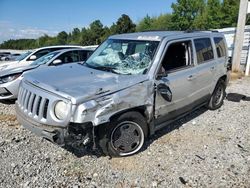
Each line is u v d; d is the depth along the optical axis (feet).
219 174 11.98
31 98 12.16
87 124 11.06
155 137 15.60
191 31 17.47
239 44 38.83
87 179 11.34
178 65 15.46
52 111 11.27
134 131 13.23
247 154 13.85
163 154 13.62
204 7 160.15
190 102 16.62
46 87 11.93
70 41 283.79
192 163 12.85
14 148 13.64
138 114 13.05
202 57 17.69
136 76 13.11
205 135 16.10
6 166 11.98
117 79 12.66
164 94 14.02
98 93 11.42
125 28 205.98
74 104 10.85
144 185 11.10
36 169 11.86
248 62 39.75
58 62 24.43
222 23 147.95
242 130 17.02
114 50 15.71
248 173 12.09
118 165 12.48
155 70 13.57
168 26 175.94
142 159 13.10
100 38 222.28
